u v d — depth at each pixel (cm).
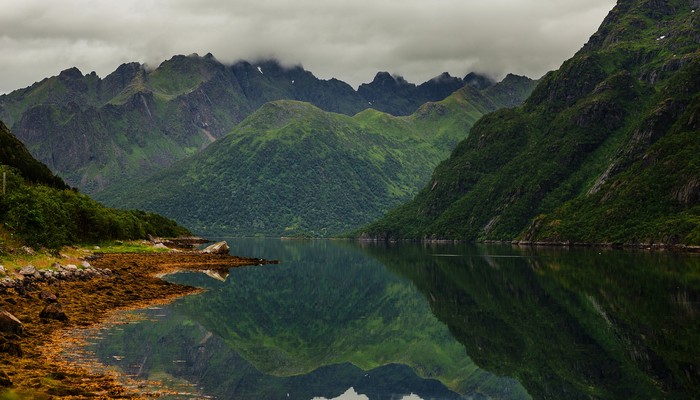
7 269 6256
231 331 5644
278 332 5844
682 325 5094
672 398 3216
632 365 3934
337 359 4788
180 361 4128
